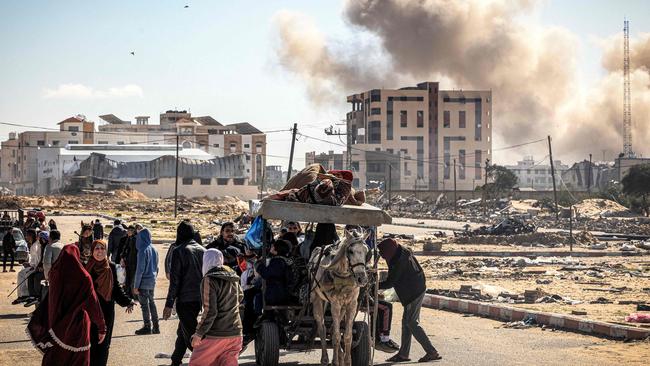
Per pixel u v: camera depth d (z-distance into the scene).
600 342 14.95
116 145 170.25
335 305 11.10
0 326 16.86
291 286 12.01
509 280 30.28
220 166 156.62
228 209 101.00
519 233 62.56
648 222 93.69
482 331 16.62
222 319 8.84
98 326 8.61
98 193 138.75
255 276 12.54
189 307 11.06
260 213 12.03
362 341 11.88
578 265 37.97
